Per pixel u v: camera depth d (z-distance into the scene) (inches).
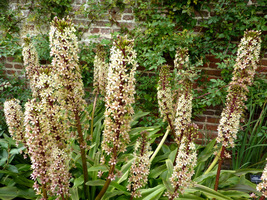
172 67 130.0
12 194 77.7
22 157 99.7
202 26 121.4
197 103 126.2
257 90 114.5
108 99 59.6
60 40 61.4
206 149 104.0
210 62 124.8
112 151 65.7
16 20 142.3
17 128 70.2
